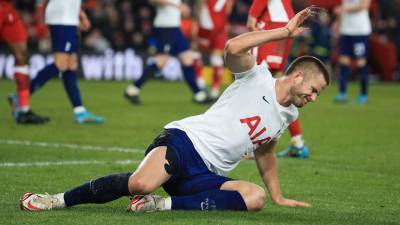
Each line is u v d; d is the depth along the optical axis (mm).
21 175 13547
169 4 26828
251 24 15273
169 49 27625
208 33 29469
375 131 21734
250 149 10492
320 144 18875
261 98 10258
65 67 21172
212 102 28656
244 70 10281
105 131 20078
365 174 14750
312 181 13859
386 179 14250
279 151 17766
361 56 30797
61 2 20609
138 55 40344
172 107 26984
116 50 40312
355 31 30328
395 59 43812
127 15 40969
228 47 10094
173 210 10320
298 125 16578
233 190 10305
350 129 22109
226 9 29453
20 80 20906
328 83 10234
